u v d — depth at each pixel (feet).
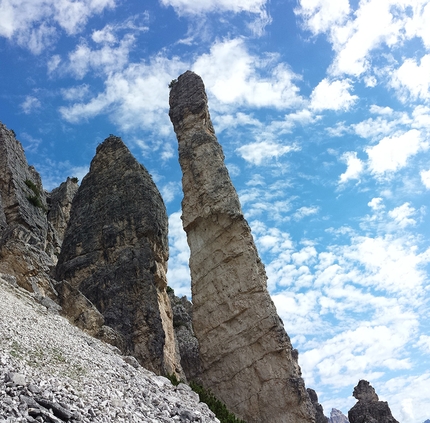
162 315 169.78
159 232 186.80
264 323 171.73
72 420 60.34
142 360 151.33
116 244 180.14
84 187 206.59
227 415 141.28
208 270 186.60
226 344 174.70
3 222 190.60
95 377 82.02
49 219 259.60
